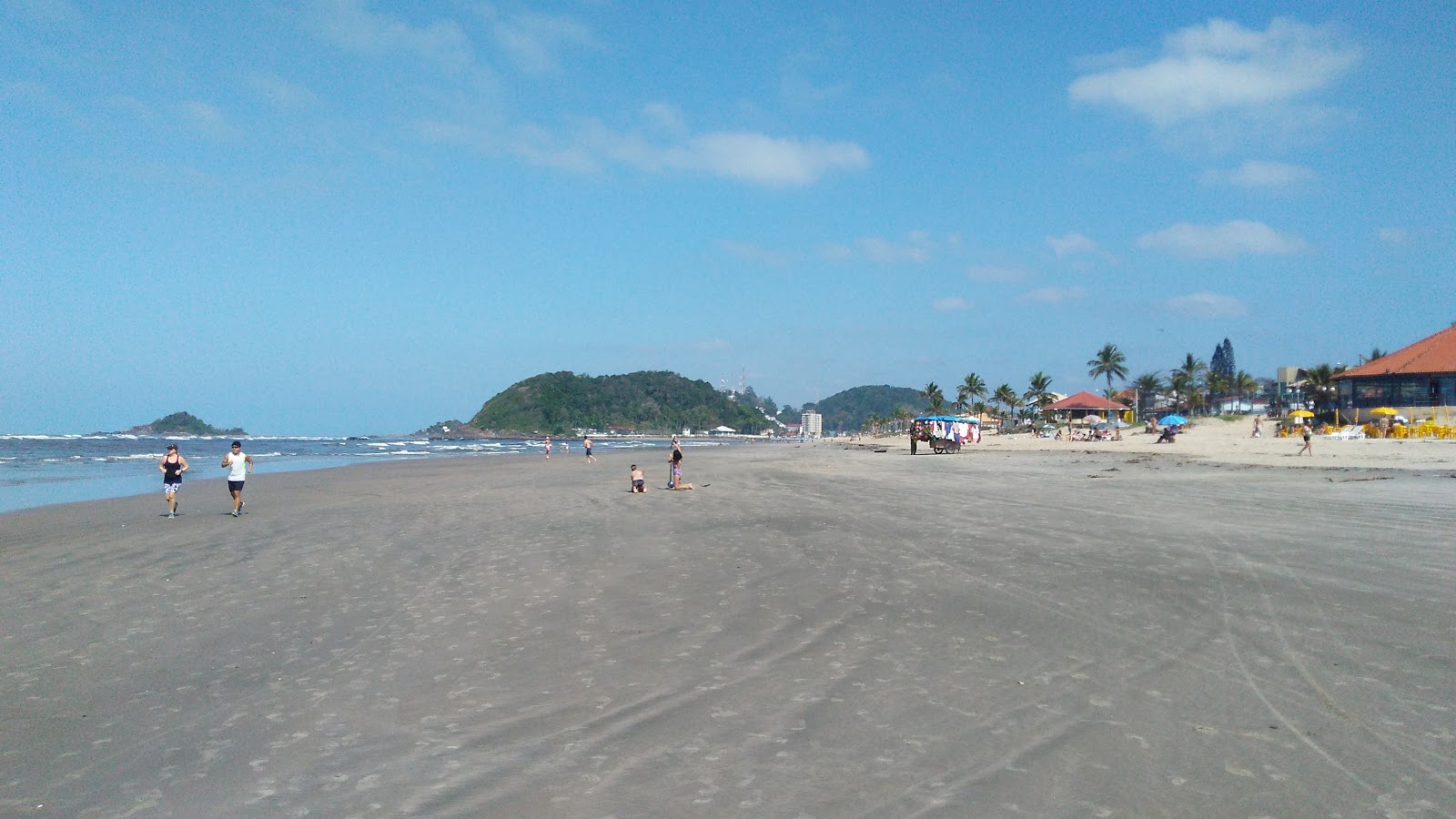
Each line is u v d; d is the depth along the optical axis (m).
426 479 35.47
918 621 8.74
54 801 4.92
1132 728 5.67
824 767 5.16
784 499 22.62
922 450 72.31
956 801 4.66
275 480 35.81
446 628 8.88
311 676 7.29
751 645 7.96
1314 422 75.38
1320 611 8.69
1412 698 6.12
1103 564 11.54
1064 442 73.88
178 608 10.17
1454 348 65.94
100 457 68.31
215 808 4.79
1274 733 5.53
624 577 11.51
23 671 7.62
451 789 4.97
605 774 5.14
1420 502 18.64
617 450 104.56
